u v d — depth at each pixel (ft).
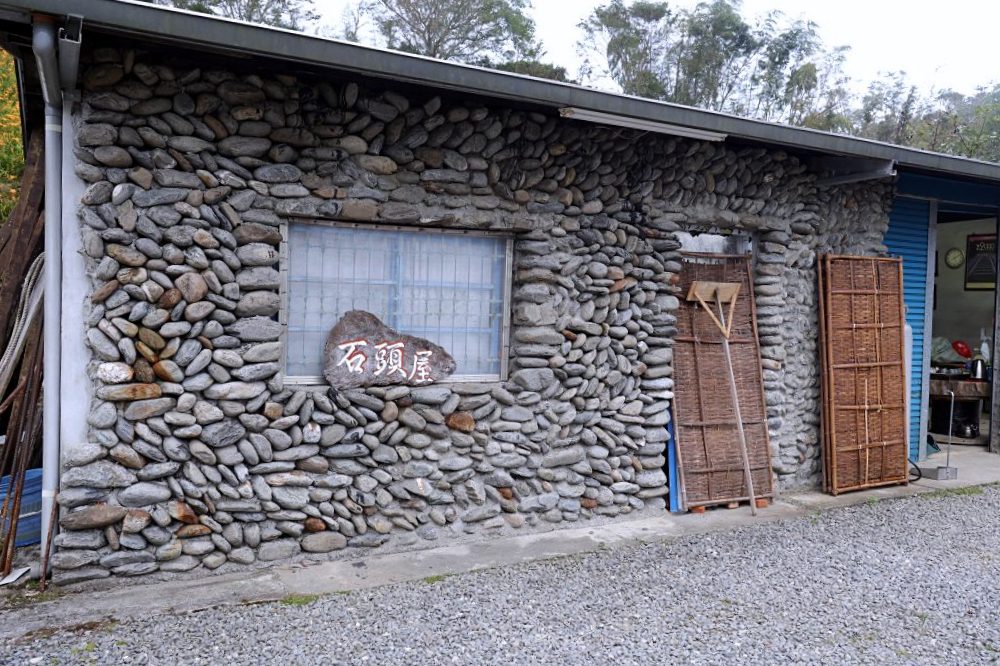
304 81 14.67
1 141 31.40
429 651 11.40
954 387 30.14
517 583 14.32
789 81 73.31
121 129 13.28
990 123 64.69
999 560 16.47
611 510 18.37
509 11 60.29
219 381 14.19
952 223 36.14
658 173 18.88
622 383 18.49
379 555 15.67
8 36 13.12
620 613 13.09
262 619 12.34
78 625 11.93
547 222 17.35
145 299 13.53
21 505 13.99
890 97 74.02
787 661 11.55
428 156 15.89
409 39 58.13
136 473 13.65
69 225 13.34
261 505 14.62
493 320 17.54
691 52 71.92
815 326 22.22
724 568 15.47
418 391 16.10
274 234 14.62
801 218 21.54
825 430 21.91
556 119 17.15
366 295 16.12
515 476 17.30
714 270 20.26
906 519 19.43
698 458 19.53
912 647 12.17
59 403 13.43
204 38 11.68
